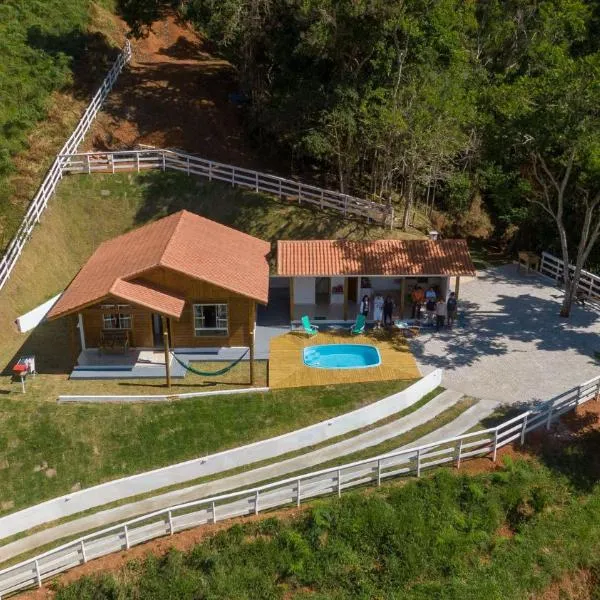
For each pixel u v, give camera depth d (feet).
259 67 149.48
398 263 108.17
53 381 93.66
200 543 70.28
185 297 97.55
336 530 71.56
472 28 147.13
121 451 81.92
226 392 90.74
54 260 124.26
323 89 132.46
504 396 90.74
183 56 189.78
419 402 89.86
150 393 90.74
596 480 79.66
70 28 172.96
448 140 122.31
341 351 102.68
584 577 72.13
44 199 127.95
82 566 68.44
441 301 110.42
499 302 119.03
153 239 107.34
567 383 93.56
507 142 104.22
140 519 69.72
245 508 72.95
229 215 135.74
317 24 123.75
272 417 86.84
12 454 80.79
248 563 68.85
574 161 106.32
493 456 80.07
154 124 154.61
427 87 121.80
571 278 126.21
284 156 154.30
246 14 134.92
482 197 158.61
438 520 73.31
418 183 145.18
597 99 92.84
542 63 131.75
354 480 76.28
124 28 192.24
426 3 128.26
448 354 101.04
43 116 146.00
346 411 87.76
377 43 130.00
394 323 109.29
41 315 111.86
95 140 146.61
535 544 73.36
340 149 136.46
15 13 167.02
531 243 142.10
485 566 70.85
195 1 135.64
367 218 133.18
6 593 65.62
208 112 160.97
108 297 91.86
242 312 100.12
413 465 78.18
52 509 74.49
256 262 109.29
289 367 96.78
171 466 78.43
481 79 136.98
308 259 109.09
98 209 135.03
